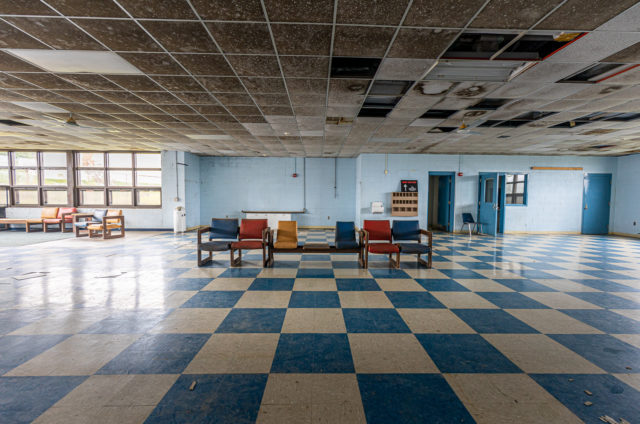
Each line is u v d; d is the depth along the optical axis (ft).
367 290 11.51
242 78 11.31
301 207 33.83
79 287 11.63
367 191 30.25
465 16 7.30
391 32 8.07
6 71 10.77
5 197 30.86
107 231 25.76
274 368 6.12
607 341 7.43
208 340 7.34
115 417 4.68
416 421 4.65
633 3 6.63
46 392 5.30
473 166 30.40
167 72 10.82
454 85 11.80
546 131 19.76
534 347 7.10
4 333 7.64
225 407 4.93
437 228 35.22
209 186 33.60
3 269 14.52
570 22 7.45
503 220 29.96
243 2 6.85
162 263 16.01
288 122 17.90
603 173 30.53
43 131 21.13
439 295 10.94
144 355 6.61
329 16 7.36
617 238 27.66
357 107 14.78
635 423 4.62
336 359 6.48
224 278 13.12
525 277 13.52
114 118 17.33
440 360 6.49
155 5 6.98
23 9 7.11
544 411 4.90
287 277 13.35
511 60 9.48
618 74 10.53
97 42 8.74
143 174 30.96
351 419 4.67
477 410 4.91
